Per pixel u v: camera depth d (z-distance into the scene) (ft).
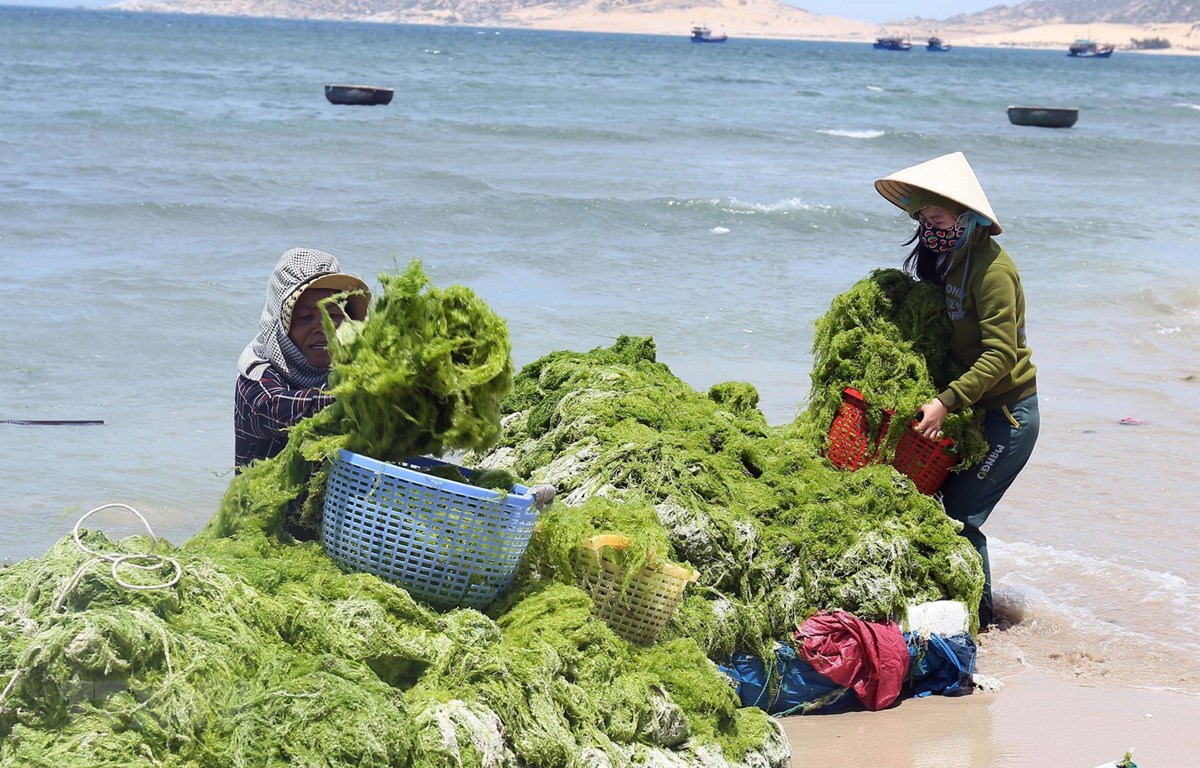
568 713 12.75
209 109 121.90
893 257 58.95
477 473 15.11
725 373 36.37
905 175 19.74
